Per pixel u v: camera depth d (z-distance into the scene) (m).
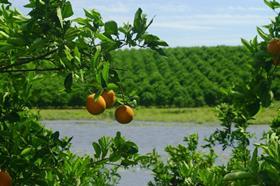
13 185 3.28
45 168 3.47
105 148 3.61
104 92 3.23
